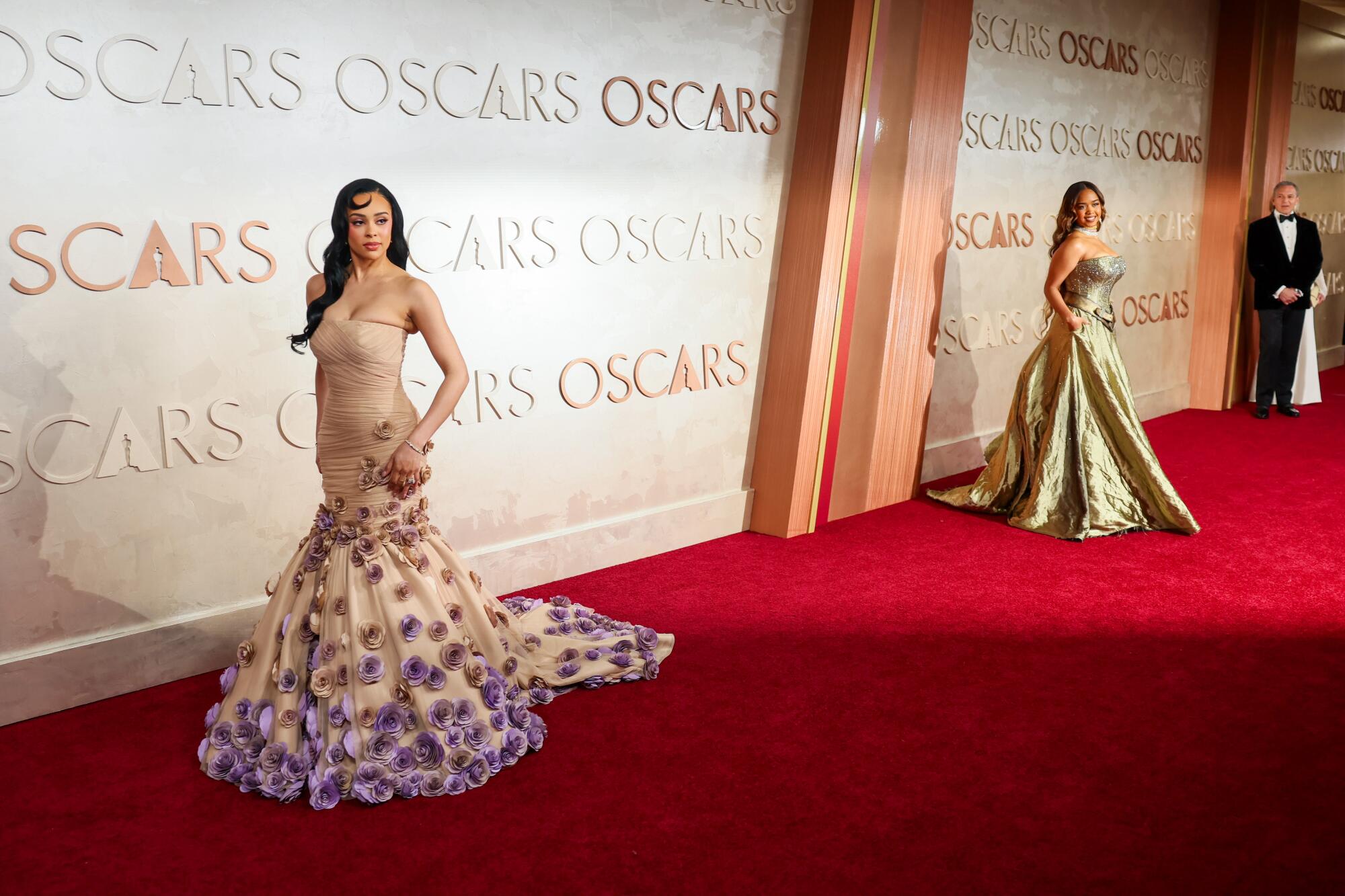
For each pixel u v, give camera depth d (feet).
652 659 11.49
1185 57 23.98
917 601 13.73
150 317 10.43
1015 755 9.92
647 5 13.57
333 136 11.24
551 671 11.14
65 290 9.91
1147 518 16.78
